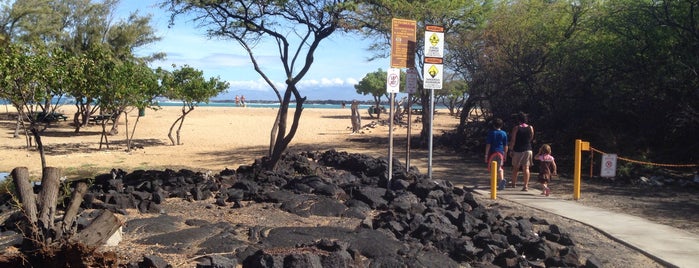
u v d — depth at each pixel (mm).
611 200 10555
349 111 74250
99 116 35344
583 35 19797
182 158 20297
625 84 17516
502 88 21406
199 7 12742
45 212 5297
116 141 27266
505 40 20969
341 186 10133
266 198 8789
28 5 31953
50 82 14211
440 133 32281
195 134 31688
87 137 29422
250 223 7242
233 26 13625
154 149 23609
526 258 6262
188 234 6258
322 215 7875
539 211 9148
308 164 13562
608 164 11594
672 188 12227
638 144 16344
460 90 38906
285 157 14672
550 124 18938
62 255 4711
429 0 20078
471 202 8883
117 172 12180
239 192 9172
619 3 17953
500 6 21719
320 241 5852
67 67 15305
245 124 40906
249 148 23938
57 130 32844
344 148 23516
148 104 24312
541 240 6422
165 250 5668
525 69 20297
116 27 35000
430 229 6676
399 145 24688
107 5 34719
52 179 5551
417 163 17344
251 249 5691
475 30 22000
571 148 17828
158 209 7719
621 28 17672
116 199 7918
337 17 12484
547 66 20125
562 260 5977
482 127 22422
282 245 6039
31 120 13891
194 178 10828
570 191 11688
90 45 32875
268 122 43656
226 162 18938
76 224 5371
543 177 10789
